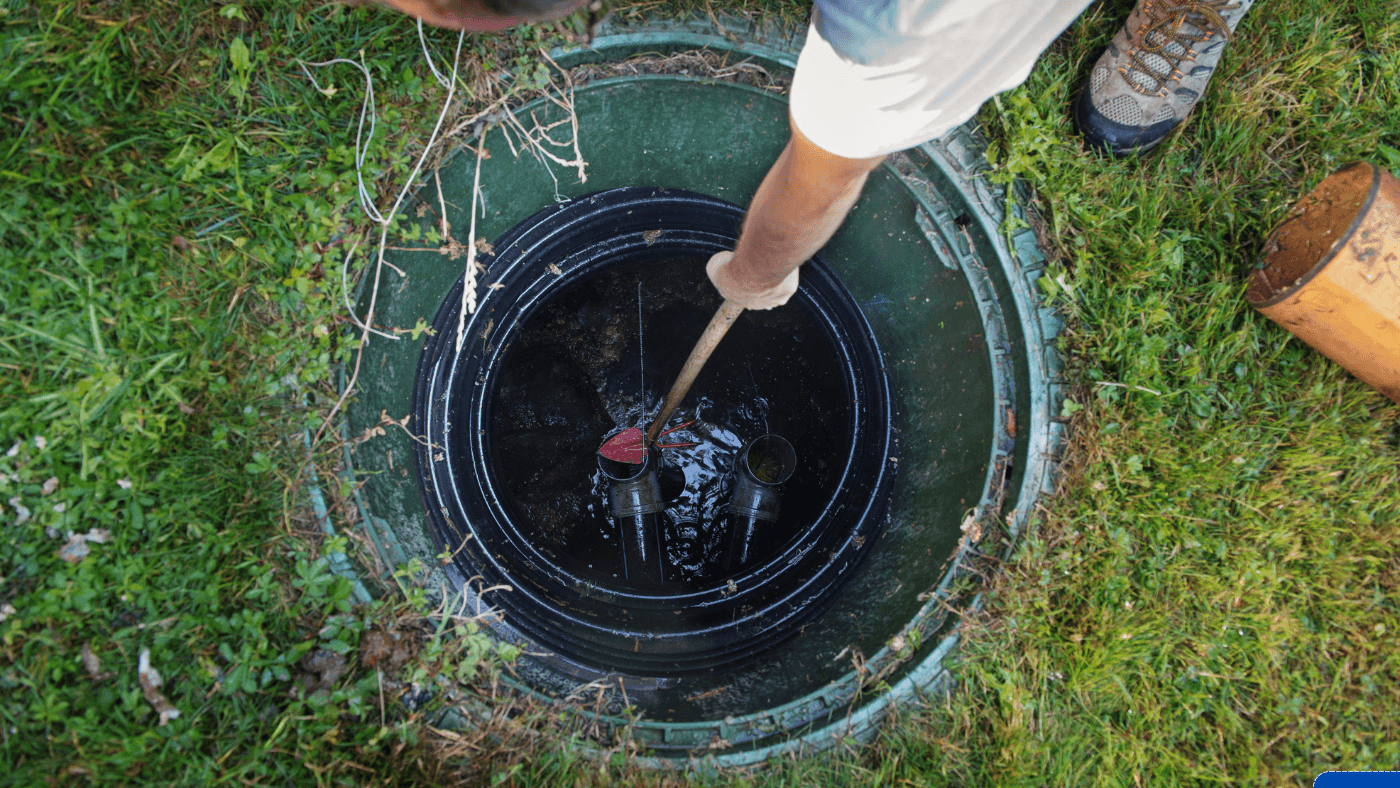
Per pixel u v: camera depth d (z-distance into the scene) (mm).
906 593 2338
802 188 1247
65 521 1737
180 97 1961
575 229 2998
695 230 3172
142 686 1724
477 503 2801
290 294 2008
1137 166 2350
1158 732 2129
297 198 2014
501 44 2154
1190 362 2236
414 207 2191
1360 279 1962
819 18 862
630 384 3529
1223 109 2365
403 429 2461
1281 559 2240
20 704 1672
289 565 1913
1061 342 2219
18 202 1803
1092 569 2139
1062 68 2365
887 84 878
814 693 2111
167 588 1786
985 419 2326
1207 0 2068
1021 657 2092
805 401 3410
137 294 1866
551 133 2434
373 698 1873
